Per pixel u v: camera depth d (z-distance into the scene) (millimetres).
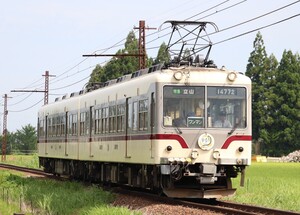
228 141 26172
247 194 30281
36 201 28156
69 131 41531
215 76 26328
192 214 22031
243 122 26438
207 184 27188
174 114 25938
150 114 26453
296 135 112000
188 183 27203
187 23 27516
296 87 113312
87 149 36906
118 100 31125
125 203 26969
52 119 47000
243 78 26609
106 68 95188
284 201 27203
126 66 93812
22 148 177875
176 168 25719
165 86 25953
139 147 27859
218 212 22594
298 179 42094
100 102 34406
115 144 31406
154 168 26922
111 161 32094
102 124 33906
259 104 113125
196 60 27844
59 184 37969
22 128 179250
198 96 26172
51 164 49094
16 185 37688
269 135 112875
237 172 27047
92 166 37281
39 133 51906
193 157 25797
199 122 26062
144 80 27484
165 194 26984
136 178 29984
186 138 25875
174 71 26141
